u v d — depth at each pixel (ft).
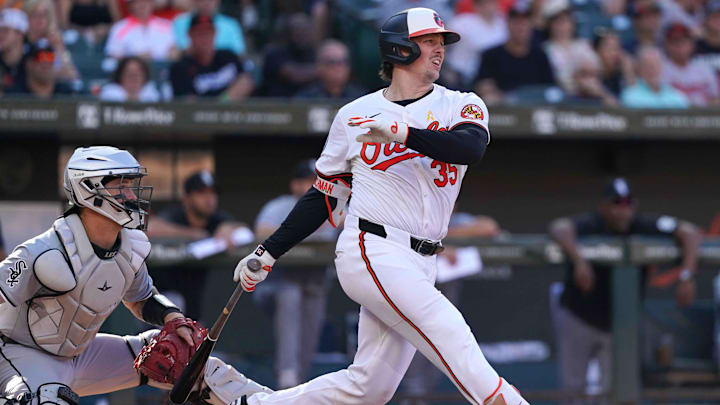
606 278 78.95
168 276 74.64
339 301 76.89
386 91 41.81
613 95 98.27
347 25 104.73
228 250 75.51
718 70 101.45
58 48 89.04
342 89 92.99
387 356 41.91
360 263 40.40
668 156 105.09
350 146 40.96
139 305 47.24
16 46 86.53
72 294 41.93
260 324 75.51
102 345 46.91
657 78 98.53
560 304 79.15
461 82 97.60
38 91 86.84
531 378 78.64
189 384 43.68
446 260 77.87
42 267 40.81
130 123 85.35
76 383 45.98
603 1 106.01
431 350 40.09
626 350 78.74
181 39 94.32
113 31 92.94
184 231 80.79
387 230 40.19
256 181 98.78
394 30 40.34
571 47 98.07
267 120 87.76
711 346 80.23
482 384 38.99
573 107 91.50
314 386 43.06
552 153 103.81
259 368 75.15
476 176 103.24
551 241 79.10
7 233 90.74
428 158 39.99
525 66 95.76
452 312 39.91
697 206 106.01
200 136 94.43
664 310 79.77
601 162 104.63
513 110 90.79
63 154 92.22
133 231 44.19
